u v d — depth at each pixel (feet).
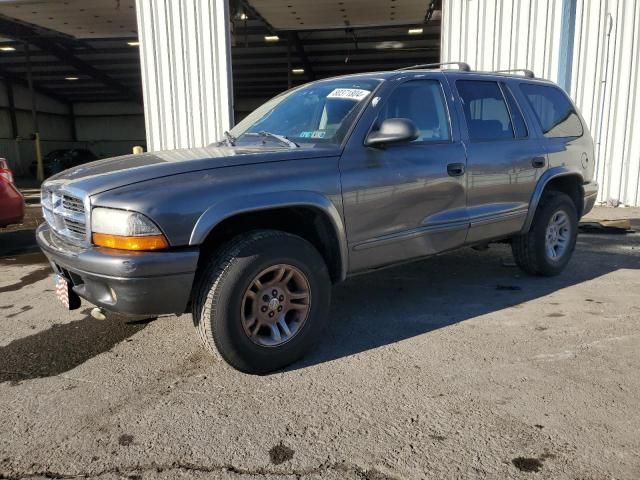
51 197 11.30
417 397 9.80
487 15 31.24
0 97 90.89
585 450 8.16
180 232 9.44
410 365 11.12
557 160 16.52
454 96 14.17
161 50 33.01
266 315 10.62
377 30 64.13
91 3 49.70
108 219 9.37
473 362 11.21
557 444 8.32
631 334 12.60
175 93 33.27
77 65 83.30
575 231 17.80
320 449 8.31
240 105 106.22
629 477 7.54
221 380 10.62
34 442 8.62
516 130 15.65
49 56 81.46
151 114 33.71
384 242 12.28
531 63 31.37
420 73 13.66
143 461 8.09
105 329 13.51
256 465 7.95
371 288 16.53
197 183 9.78
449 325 13.32
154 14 32.73
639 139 31.32
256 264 10.13
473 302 15.06
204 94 33.01
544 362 11.16
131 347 12.35
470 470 7.74
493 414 9.20
